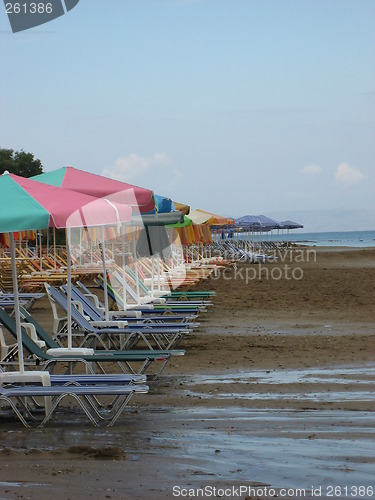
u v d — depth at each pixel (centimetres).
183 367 1298
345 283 3266
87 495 652
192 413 966
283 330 1770
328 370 1259
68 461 753
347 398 1044
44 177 1418
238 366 1305
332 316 2059
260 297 2619
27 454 777
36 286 2489
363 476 706
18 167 6156
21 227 828
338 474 712
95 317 1469
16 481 688
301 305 2358
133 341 1459
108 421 930
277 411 972
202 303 1927
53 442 834
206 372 1252
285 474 714
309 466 737
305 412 964
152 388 1124
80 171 1447
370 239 17800
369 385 1129
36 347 1097
